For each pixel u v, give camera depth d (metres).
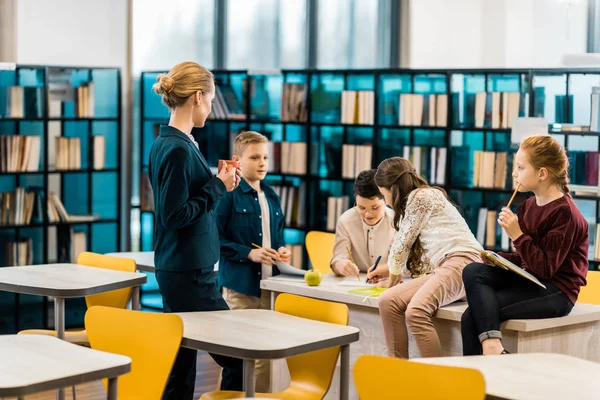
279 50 9.21
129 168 9.01
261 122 8.41
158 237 4.16
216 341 3.40
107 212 8.85
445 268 4.34
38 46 8.23
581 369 3.01
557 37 8.66
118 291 5.19
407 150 7.55
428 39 8.48
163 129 4.08
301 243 8.37
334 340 3.53
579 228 4.09
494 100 7.12
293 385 4.05
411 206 4.52
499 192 7.10
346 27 8.82
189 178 3.99
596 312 4.30
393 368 2.76
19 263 8.06
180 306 4.14
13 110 7.91
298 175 8.21
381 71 7.57
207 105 4.16
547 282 4.10
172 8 9.17
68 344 3.30
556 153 4.11
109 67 8.55
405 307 4.40
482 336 3.94
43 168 8.14
